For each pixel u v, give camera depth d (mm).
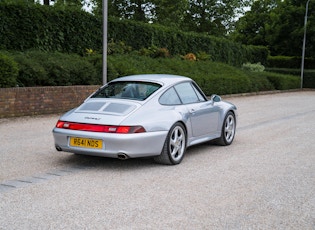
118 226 4195
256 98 22984
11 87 12188
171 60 23422
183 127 6945
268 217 4531
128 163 6828
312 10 37969
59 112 13352
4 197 5004
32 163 6719
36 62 13656
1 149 7777
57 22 19062
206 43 30234
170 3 33219
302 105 18938
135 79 7332
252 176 6195
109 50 21172
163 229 4141
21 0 17781
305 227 4277
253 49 37219
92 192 5258
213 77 21766
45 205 4754
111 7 31734
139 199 5023
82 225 4203
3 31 16844
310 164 7055
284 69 38250
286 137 9766
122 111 6387
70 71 14297
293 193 5398
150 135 6242
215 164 6906
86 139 6234
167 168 6559
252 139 9422
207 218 4465
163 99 6898
